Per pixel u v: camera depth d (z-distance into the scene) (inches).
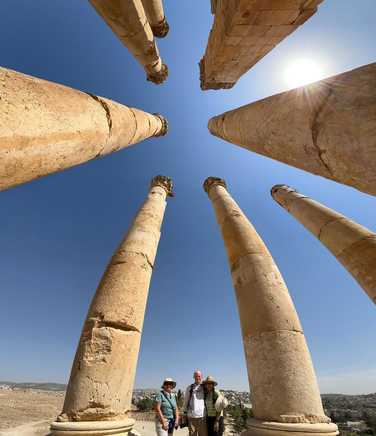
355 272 402.9
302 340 277.4
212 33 525.7
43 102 172.7
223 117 422.3
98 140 235.1
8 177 157.8
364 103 133.3
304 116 174.6
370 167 134.0
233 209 472.7
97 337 291.9
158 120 585.9
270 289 309.9
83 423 236.5
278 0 350.6
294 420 227.3
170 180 664.4
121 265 363.9
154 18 718.5
